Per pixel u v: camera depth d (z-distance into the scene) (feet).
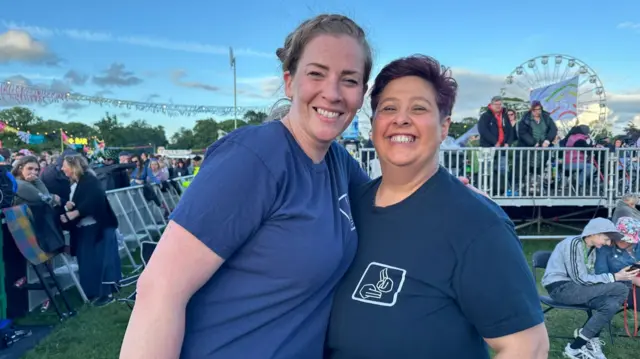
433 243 4.54
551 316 16.84
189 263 3.82
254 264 4.20
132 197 27.17
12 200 15.60
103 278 18.29
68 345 14.29
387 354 4.53
